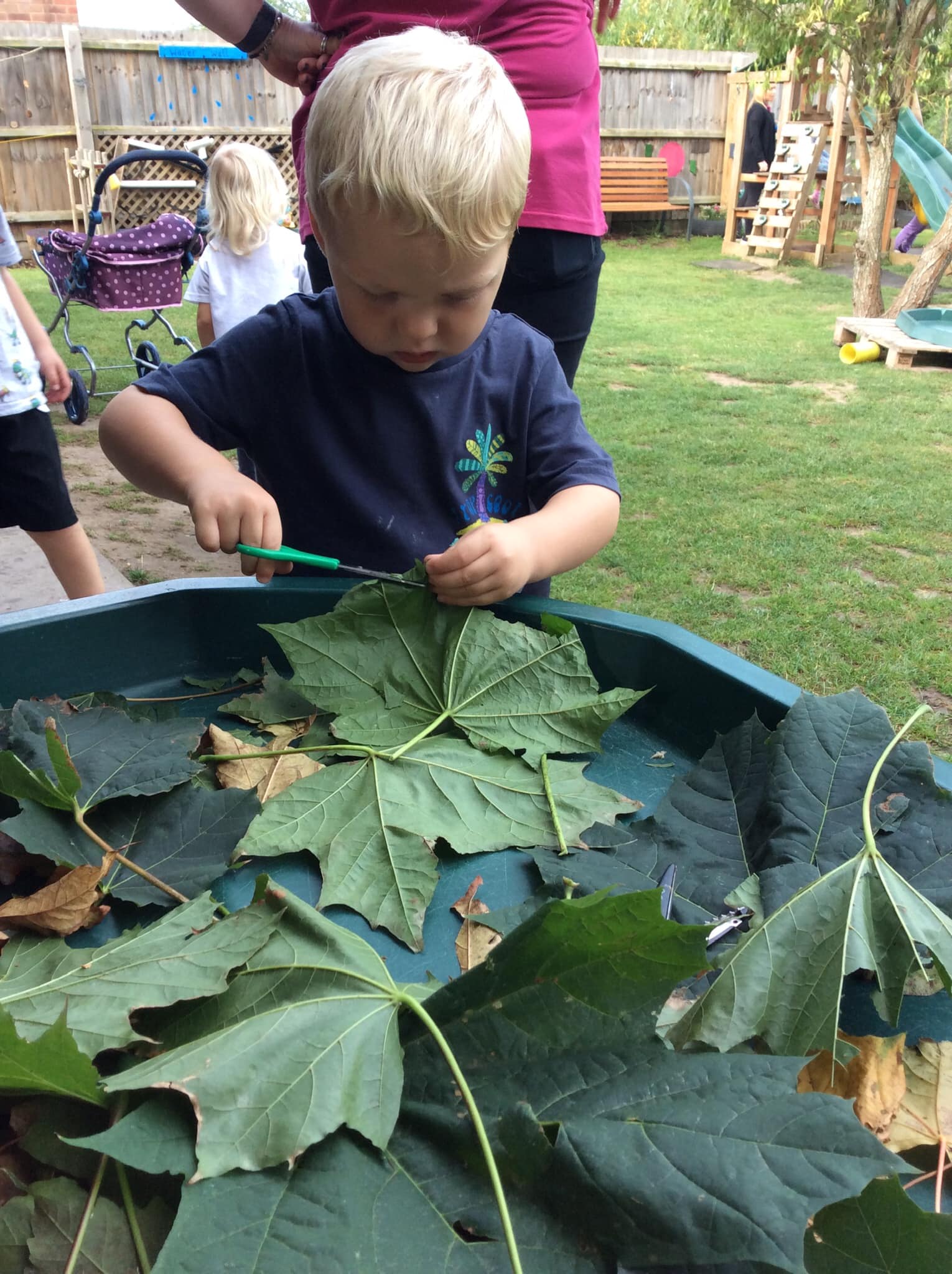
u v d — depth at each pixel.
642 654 1.09
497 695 1.00
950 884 0.73
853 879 0.72
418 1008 0.59
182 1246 0.47
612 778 0.98
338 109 1.13
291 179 9.96
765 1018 0.65
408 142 1.07
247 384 1.46
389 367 1.47
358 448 1.50
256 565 1.15
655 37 16.78
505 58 1.63
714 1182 0.48
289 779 0.93
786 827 0.80
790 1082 0.53
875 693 2.39
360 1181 0.52
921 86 8.27
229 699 1.12
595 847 0.84
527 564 1.12
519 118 1.21
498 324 1.59
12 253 2.39
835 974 0.67
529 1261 0.49
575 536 1.30
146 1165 0.50
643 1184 0.49
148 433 1.33
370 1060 0.57
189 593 1.16
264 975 0.63
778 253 10.30
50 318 6.99
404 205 1.07
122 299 4.93
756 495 3.80
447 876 0.84
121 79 9.22
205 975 0.63
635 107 11.91
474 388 1.52
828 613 2.82
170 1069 0.54
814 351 6.37
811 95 10.48
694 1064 0.55
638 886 0.78
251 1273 0.47
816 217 11.10
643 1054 0.56
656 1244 0.48
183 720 0.96
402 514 1.52
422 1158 0.54
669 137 12.21
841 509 3.65
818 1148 0.49
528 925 0.58
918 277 6.62
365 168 1.08
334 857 0.82
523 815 0.88
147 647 1.15
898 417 4.89
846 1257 0.50
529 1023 0.59
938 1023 0.71
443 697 1.00
